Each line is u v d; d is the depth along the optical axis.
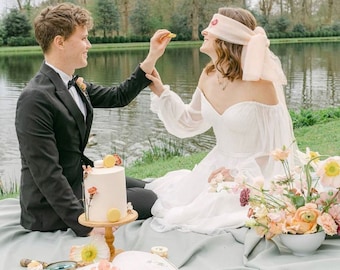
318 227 2.69
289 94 15.27
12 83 20.36
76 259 2.58
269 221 2.68
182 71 22.09
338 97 14.42
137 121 11.10
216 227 3.04
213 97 3.44
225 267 2.64
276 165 3.26
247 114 3.28
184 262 2.72
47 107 3.09
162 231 3.10
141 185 3.70
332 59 25.39
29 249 2.96
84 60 3.30
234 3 32.75
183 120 3.75
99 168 2.50
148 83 3.75
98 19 33.88
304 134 8.06
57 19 3.20
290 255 2.72
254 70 3.17
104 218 2.44
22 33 33.31
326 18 33.31
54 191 3.05
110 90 3.75
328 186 2.68
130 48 33.44
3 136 10.70
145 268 2.36
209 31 3.32
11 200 3.83
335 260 2.55
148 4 34.00
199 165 3.47
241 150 3.37
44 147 3.05
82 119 3.25
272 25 33.28
